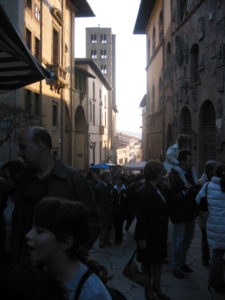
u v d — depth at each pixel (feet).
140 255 14.62
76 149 116.88
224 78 37.01
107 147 186.60
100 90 154.30
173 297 15.10
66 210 4.86
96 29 248.52
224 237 14.93
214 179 15.43
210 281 15.44
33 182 7.48
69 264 5.06
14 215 7.50
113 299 5.60
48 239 4.76
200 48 45.98
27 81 18.43
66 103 86.43
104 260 21.72
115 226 26.55
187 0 52.75
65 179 7.47
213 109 43.70
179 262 17.72
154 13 92.53
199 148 47.80
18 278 4.08
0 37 13.20
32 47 59.62
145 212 14.35
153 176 14.65
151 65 98.89
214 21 40.06
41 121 61.72
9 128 37.32
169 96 69.21
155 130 90.17
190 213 17.43
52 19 73.15
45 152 7.45
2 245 7.92
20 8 53.06
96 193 25.29
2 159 48.21
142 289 16.47
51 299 4.30
